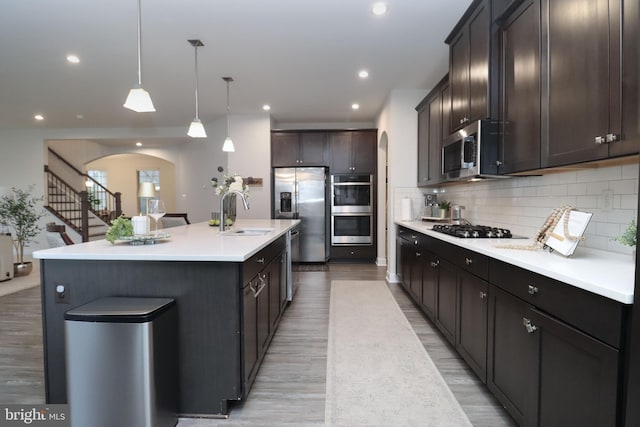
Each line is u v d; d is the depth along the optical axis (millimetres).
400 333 2932
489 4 2381
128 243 2139
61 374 1814
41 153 7102
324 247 6137
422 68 3959
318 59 3695
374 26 2996
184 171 8148
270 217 6168
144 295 1793
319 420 1781
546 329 1364
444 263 2646
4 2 2576
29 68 3898
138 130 7141
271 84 4496
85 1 2572
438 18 2865
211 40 3234
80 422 1558
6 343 2744
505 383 1705
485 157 2428
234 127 6133
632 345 988
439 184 4102
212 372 1797
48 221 7168
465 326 2236
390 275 4766
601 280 1158
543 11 1864
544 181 2363
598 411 1101
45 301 1813
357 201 6141
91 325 1523
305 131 6172
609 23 1411
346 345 2695
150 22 2898
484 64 2438
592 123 1512
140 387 1536
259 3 2631
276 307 2934
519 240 2346
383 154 5957
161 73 4074
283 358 2477
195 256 1700
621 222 1730
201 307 1785
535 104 1941
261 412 1851
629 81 1316
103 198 10750
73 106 5434
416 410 1857
